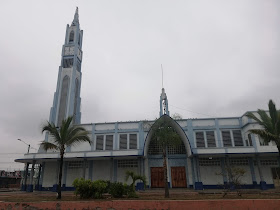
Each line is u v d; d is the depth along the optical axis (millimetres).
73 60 41969
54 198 16047
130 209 11969
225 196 15367
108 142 29016
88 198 15188
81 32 47156
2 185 44844
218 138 27656
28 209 12562
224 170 25562
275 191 19938
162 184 26469
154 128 18516
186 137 25797
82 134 18391
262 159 25781
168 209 11758
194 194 18078
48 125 17797
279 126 16484
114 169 26781
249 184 24891
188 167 26828
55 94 38906
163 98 34062
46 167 28609
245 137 26875
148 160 27484
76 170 27641
